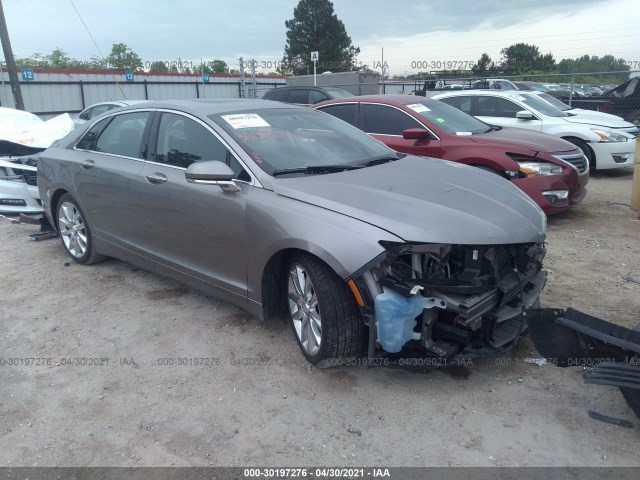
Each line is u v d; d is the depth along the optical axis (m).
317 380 3.41
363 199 3.29
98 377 3.51
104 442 2.91
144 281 5.09
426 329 3.11
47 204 5.71
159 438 2.93
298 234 3.25
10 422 3.09
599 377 2.76
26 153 7.05
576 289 4.69
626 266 5.26
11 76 15.26
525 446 2.79
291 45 58.62
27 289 4.95
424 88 22.23
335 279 3.20
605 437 2.84
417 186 3.54
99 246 5.16
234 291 3.86
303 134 4.28
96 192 4.89
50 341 3.99
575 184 6.55
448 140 6.80
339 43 58.06
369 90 24.45
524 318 3.28
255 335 4.01
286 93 14.80
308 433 2.94
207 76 28.27
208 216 3.86
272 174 3.65
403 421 3.01
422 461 2.71
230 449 2.83
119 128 4.89
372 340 3.09
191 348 3.84
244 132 4.01
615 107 14.69
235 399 3.25
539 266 3.64
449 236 2.98
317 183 3.54
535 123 10.02
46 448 2.88
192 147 4.13
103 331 4.12
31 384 3.45
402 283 2.98
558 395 3.21
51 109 22.48
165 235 4.29
